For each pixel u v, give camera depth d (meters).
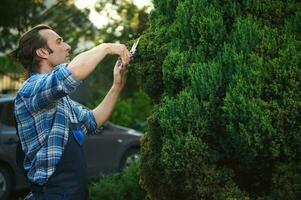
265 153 3.05
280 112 3.00
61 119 2.98
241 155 3.12
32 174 2.96
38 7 14.75
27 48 3.16
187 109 3.07
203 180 3.14
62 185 2.93
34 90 2.88
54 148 2.93
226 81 3.12
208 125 3.10
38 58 3.16
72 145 2.99
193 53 3.22
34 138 2.95
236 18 3.25
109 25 13.29
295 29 3.22
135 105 13.88
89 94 13.76
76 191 2.96
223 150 3.18
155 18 3.68
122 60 3.14
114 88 3.49
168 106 3.12
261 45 3.15
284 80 3.06
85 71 2.89
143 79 3.55
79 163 3.00
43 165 2.92
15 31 15.10
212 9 3.26
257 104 3.00
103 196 5.79
